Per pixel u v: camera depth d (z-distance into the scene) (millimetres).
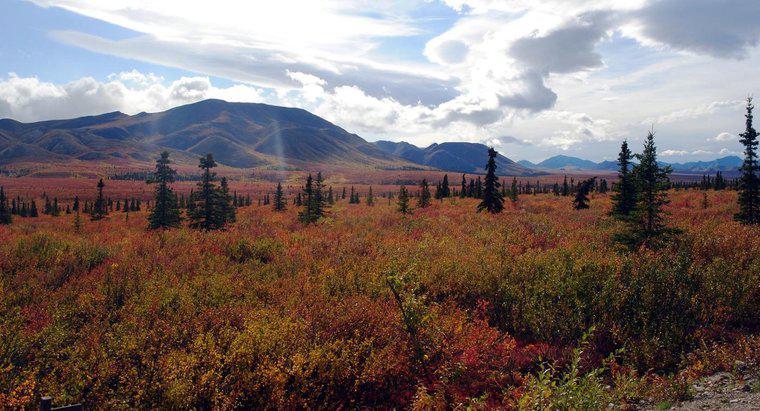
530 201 54031
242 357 7457
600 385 6902
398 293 9641
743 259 13180
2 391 6332
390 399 7723
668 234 15414
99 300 10047
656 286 10828
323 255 15758
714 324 9914
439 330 9000
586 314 10156
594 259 13156
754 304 10508
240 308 9844
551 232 20078
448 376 8133
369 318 9516
